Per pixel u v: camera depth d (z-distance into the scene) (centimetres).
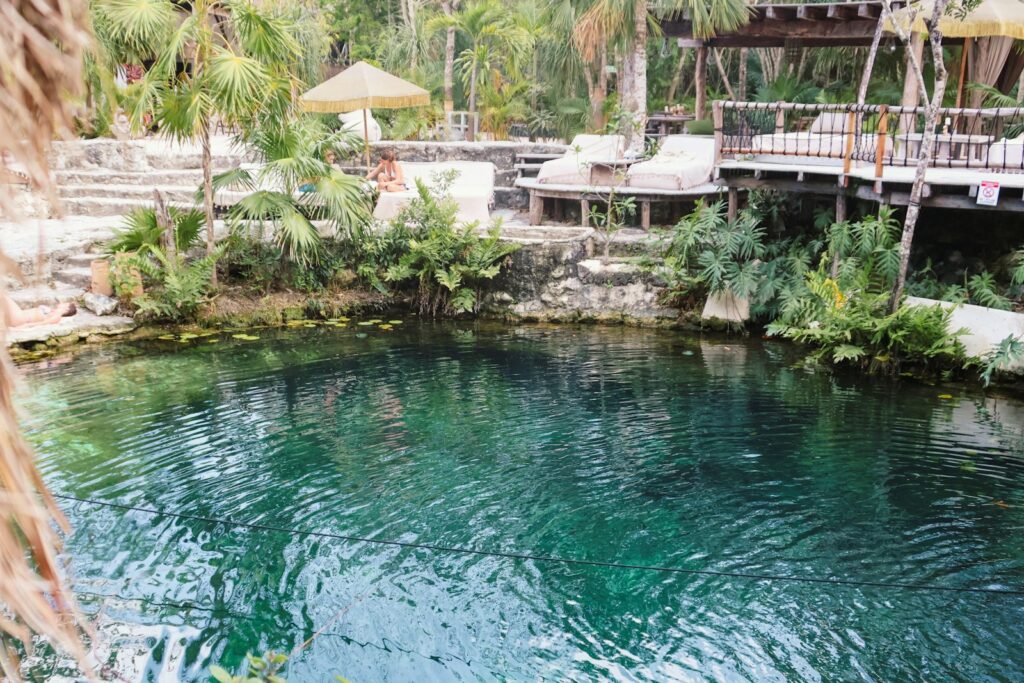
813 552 523
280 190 1194
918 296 937
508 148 1516
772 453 675
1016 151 1019
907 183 897
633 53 1427
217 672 289
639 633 441
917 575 496
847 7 1210
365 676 407
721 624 450
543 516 573
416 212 1180
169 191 1326
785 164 1077
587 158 1284
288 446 690
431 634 441
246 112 1016
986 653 423
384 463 659
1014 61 1248
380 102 1300
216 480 624
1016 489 608
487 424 743
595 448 688
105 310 1028
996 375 848
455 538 543
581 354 971
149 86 980
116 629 440
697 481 625
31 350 953
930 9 1001
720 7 1242
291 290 1155
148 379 865
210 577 494
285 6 1856
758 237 1050
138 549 524
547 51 1930
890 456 668
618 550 527
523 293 1145
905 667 412
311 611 462
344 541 538
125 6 955
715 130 1064
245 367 912
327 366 918
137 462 655
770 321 1043
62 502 584
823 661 417
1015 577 493
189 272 1062
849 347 882
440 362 938
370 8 2848
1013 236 984
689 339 1036
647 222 1189
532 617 457
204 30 997
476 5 1986
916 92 1155
